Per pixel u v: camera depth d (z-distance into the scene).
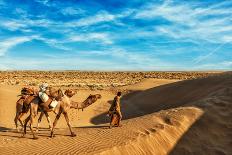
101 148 13.16
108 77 91.75
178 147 14.82
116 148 13.25
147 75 102.81
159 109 28.55
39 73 112.25
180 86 31.56
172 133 15.53
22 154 12.80
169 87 32.75
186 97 28.00
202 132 16.06
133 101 33.28
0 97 30.41
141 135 14.66
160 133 15.13
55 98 16.11
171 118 16.84
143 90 39.41
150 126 15.85
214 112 17.56
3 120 24.75
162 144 14.65
